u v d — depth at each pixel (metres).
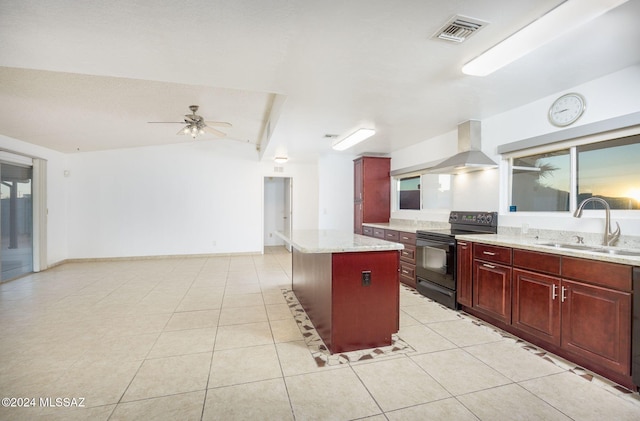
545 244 2.55
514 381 1.90
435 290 3.46
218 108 3.90
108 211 5.85
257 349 2.33
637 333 1.72
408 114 3.29
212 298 3.62
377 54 1.97
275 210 8.39
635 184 2.29
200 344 2.41
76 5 1.45
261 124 4.85
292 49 1.90
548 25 1.58
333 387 1.84
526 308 2.39
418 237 3.82
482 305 2.83
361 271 2.32
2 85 2.87
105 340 2.47
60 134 4.47
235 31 1.70
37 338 2.51
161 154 6.11
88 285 4.17
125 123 4.32
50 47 1.87
